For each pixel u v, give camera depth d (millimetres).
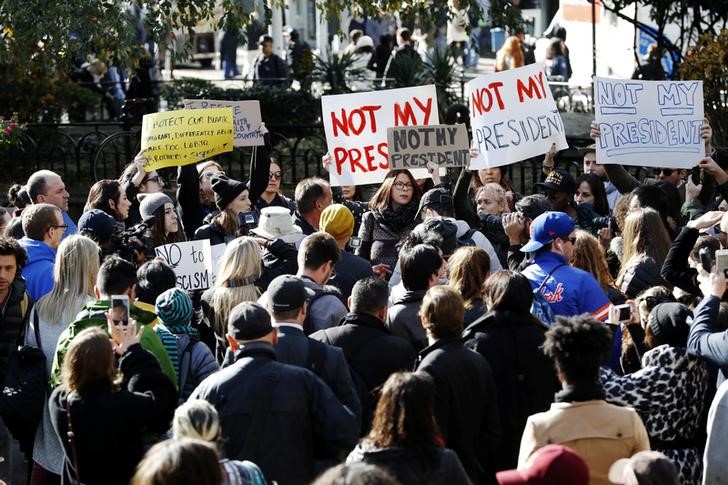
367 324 5543
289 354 5164
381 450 4098
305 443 4828
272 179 9031
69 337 5480
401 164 8727
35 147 14281
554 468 3574
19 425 5758
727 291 5844
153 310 5777
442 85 16047
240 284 6180
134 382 5062
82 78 18781
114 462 4988
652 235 6914
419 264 5891
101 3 11750
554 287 6090
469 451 5211
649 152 9133
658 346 5320
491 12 13391
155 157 8633
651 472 3621
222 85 21234
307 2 25562
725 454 4953
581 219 8789
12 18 11570
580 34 20156
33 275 6762
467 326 5820
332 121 9164
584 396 4523
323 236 6168
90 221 7191
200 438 4207
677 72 13961
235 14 12648
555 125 9234
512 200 8977
